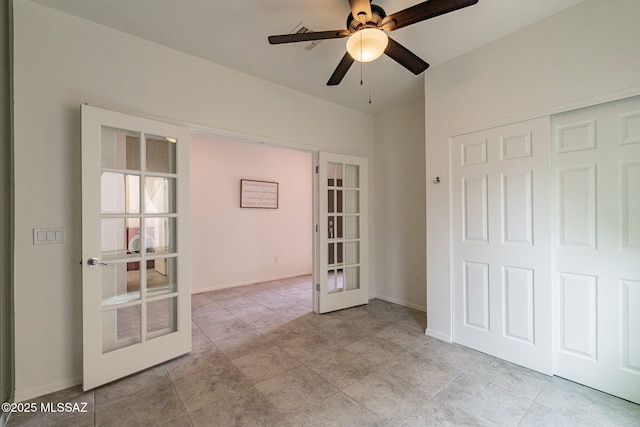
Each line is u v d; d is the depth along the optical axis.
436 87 2.72
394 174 3.83
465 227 2.55
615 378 1.84
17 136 1.81
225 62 2.65
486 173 2.40
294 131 3.23
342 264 3.64
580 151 1.98
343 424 1.60
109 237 2.09
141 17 2.04
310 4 1.92
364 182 3.79
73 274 1.99
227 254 4.67
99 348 1.95
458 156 2.58
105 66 2.12
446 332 2.67
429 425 1.59
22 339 1.82
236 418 1.65
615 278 1.85
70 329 1.98
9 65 1.67
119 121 2.06
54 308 1.93
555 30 2.02
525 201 2.19
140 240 2.17
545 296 2.09
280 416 1.66
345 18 2.06
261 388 1.93
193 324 3.08
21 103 1.82
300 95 3.28
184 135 2.40
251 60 2.62
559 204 2.07
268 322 3.13
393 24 1.68
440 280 2.71
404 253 3.72
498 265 2.34
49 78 1.92
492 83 2.34
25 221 1.83
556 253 2.08
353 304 3.65
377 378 2.05
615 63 1.79
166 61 2.39
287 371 2.15
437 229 2.73
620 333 1.83
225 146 4.68
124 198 2.13
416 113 3.58
